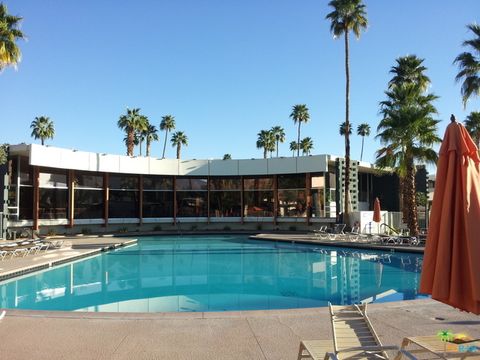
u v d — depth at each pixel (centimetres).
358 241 2516
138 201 3553
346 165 3219
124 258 2080
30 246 2073
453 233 388
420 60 3047
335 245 2414
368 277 1561
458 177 398
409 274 1608
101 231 3356
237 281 1537
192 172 3662
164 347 613
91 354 584
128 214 3509
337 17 3344
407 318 758
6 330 693
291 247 2503
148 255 2177
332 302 1175
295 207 3597
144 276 1638
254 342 634
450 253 386
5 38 2095
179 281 1545
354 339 473
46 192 2970
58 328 704
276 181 3681
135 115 5425
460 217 388
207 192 3753
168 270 1770
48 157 2836
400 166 2459
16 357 572
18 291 1321
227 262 1964
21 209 2800
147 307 1144
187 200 3728
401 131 2366
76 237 2906
